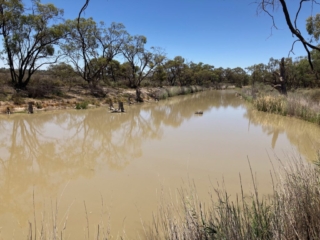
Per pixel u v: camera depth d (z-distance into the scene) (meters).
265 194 5.21
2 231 4.12
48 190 5.69
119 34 31.19
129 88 33.25
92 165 7.37
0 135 11.02
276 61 33.69
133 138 10.79
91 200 5.15
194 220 3.04
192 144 9.61
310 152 8.46
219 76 74.50
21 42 20.19
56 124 13.68
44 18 20.69
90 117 16.31
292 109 16.36
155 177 6.36
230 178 6.24
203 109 22.09
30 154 8.48
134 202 5.02
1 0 18.78
